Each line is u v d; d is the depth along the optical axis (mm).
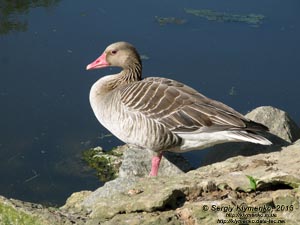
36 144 11914
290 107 13078
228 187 7812
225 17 16344
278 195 7551
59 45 14734
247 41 15344
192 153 11938
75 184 10945
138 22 15852
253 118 10797
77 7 16484
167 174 10250
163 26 15711
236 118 9188
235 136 9070
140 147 10391
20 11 16188
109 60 10781
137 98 9617
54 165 11438
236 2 17281
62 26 15516
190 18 16203
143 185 8109
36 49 14578
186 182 7988
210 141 9414
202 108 9375
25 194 10695
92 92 10477
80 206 8820
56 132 12242
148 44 14977
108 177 11133
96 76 13727
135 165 10273
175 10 16625
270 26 15977
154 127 9492
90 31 15344
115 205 7750
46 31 15281
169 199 7598
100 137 12195
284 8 16906
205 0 17375
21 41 14859
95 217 7770
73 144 11969
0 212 7797
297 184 7652
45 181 11016
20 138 12023
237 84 13711
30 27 15453
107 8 16500
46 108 12805
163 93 9578
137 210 7637
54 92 13219
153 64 14219
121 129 9867
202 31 15633
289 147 9016
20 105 12828
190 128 9359
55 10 16297
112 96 10000
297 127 11125
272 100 13258
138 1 17031
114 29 15484
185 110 9406
